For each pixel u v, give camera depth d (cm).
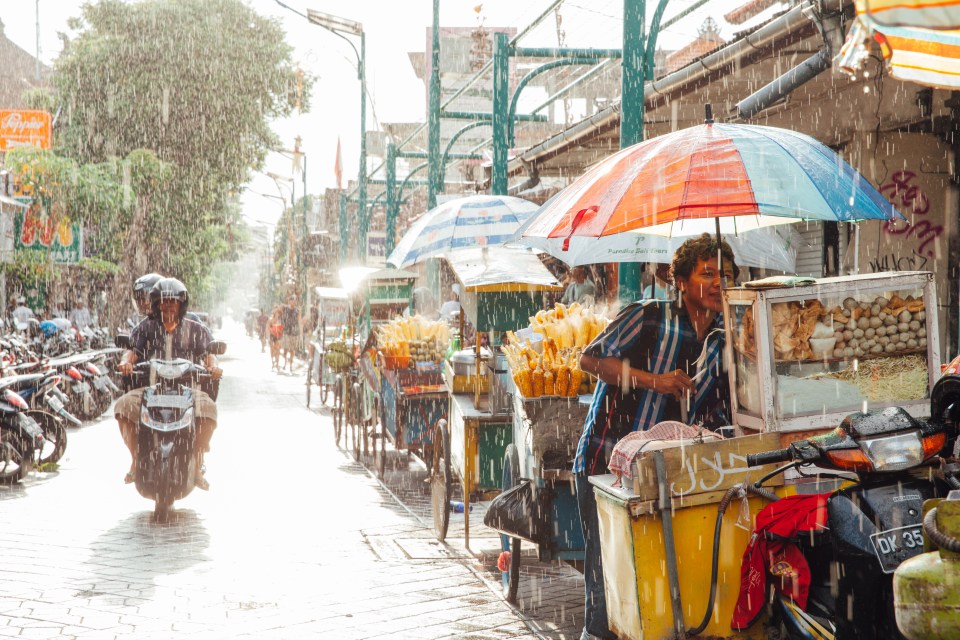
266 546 735
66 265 2695
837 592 337
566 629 536
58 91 3647
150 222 3325
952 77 436
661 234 582
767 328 400
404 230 3638
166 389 833
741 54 820
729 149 418
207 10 3647
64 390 1505
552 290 743
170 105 3538
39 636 514
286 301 4684
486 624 546
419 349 989
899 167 961
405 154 2512
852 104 979
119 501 912
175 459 812
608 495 410
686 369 463
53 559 687
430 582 638
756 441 393
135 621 542
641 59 811
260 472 1102
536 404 572
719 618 388
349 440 1409
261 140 3838
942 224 941
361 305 1261
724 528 391
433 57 1822
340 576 650
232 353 4456
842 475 367
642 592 388
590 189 440
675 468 388
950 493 286
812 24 728
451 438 807
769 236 764
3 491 960
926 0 241
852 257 1016
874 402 407
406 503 931
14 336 1477
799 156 421
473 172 2673
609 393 473
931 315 409
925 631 274
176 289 875
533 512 563
